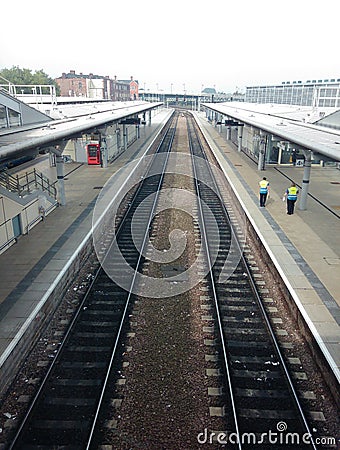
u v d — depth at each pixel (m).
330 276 11.67
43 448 6.65
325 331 8.93
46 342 9.45
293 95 59.72
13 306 9.77
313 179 24.27
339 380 7.39
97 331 9.81
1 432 6.94
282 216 17.08
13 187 15.25
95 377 8.25
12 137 13.21
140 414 7.28
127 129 37.56
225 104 62.72
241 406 7.53
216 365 8.59
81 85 100.56
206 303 11.09
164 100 144.75
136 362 8.66
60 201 18.30
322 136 16.62
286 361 8.75
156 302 11.12
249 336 9.67
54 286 10.80
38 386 8.00
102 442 6.71
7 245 13.39
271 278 12.57
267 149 28.45
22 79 86.88
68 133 14.95
